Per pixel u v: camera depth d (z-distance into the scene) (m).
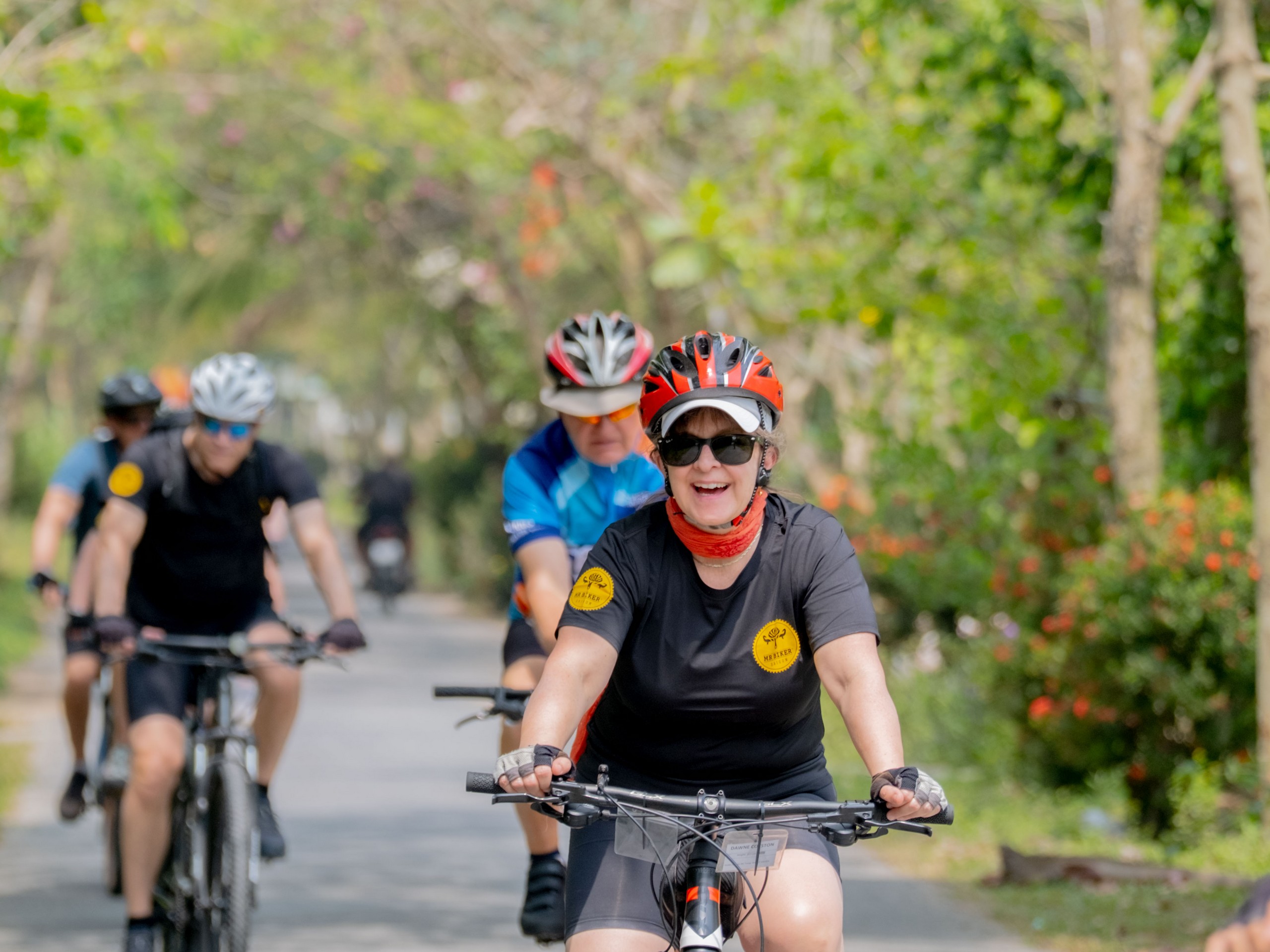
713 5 47.84
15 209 52.75
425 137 62.44
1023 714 34.09
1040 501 36.38
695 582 12.43
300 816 32.47
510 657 17.92
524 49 59.22
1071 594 31.36
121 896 25.28
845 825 11.74
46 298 80.12
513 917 24.22
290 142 81.69
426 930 23.31
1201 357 35.75
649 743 12.78
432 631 76.69
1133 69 31.86
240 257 91.94
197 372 19.97
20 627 68.12
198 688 20.92
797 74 44.31
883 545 45.62
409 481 89.94
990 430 43.84
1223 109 29.28
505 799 11.55
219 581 20.70
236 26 51.50
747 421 11.95
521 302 73.94
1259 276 28.89
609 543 12.58
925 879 27.86
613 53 56.34
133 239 89.31
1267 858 27.70
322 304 117.94
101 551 19.94
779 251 44.03
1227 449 35.72
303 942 22.52
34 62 37.72
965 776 38.41
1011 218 41.25
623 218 60.34
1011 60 36.75
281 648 20.08
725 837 11.88
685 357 12.13
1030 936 23.34
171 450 20.22
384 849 29.27
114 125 41.38
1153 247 32.22
